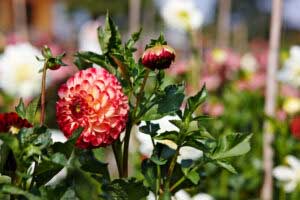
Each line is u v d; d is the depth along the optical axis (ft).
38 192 3.22
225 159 3.84
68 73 11.53
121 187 3.74
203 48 14.57
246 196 9.12
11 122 3.28
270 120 8.03
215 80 13.10
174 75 11.85
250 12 84.79
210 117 3.75
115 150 3.89
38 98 3.62
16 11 24.12
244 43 32.04
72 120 3.55
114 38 3.89
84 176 5.50
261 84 12.54
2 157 3.35
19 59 9.85
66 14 59.93
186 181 4.01
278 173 8.17
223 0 18.11
